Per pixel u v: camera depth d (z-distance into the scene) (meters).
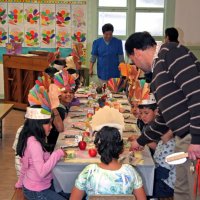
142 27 7.02
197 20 6.83
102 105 3.90
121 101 4.38
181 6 6.81
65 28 7.10
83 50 7.09
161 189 2.62
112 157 2.01
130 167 2.07
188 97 1.91
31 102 2.56
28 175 2.53
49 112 2.54
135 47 2.18
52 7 7.04
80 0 6.97
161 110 2.10
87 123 3.16
